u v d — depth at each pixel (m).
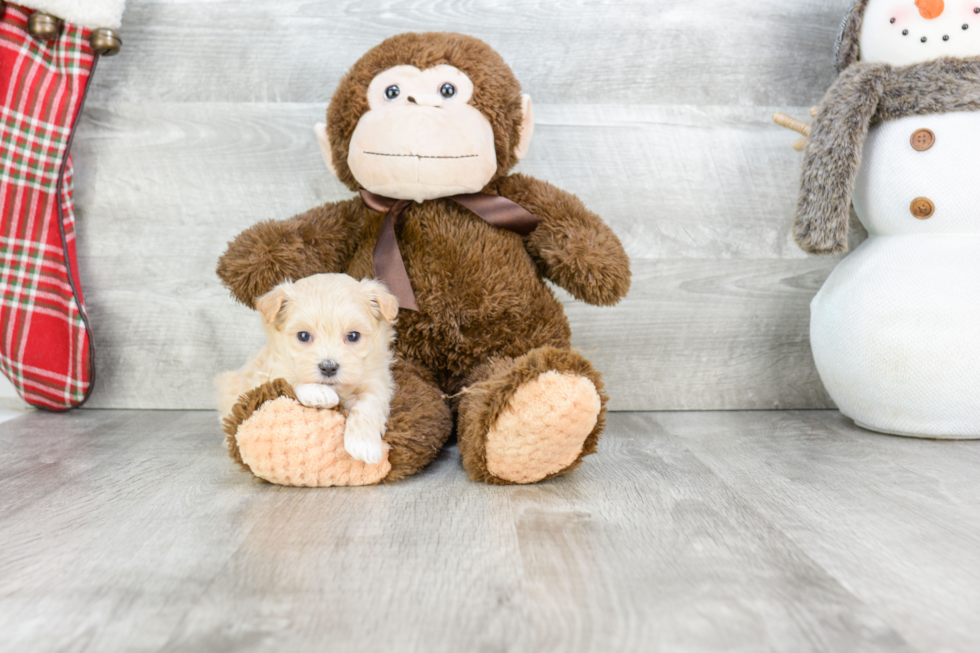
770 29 1.58
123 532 0.89
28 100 1.43
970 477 1.12
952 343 1.26
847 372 1.36
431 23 1.55
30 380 1.50
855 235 1.60
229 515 0.95
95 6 1.41
